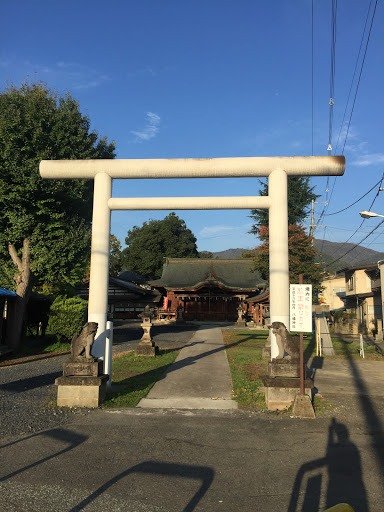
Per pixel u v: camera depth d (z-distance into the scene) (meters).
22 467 4.67
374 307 28.77
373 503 3.88
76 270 18.25
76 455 5.05
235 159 8.73
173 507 3.79
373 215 15.67
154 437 5.77
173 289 37.00
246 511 3.72
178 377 10.59
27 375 11.05
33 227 15.20
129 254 52.88
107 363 8.81
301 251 31.03
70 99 16.83
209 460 4.93
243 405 7.69
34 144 14.77
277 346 7.95
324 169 8.48
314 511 3.72
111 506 3.79
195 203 8.79
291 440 5.71
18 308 15.77
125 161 8.97
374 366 13.69
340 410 7.48
